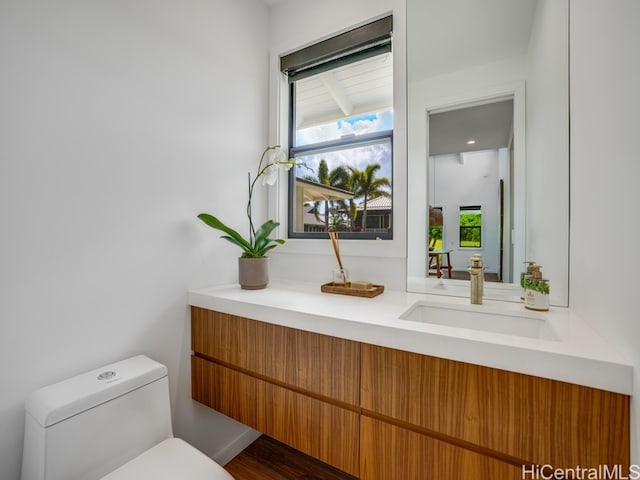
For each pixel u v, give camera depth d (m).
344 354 0.99
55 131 0.98
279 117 1.85
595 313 0.86
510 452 0.75
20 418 0.91
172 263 1.35
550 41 1.19
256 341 1.19
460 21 1.38
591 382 0.67
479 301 1.20
